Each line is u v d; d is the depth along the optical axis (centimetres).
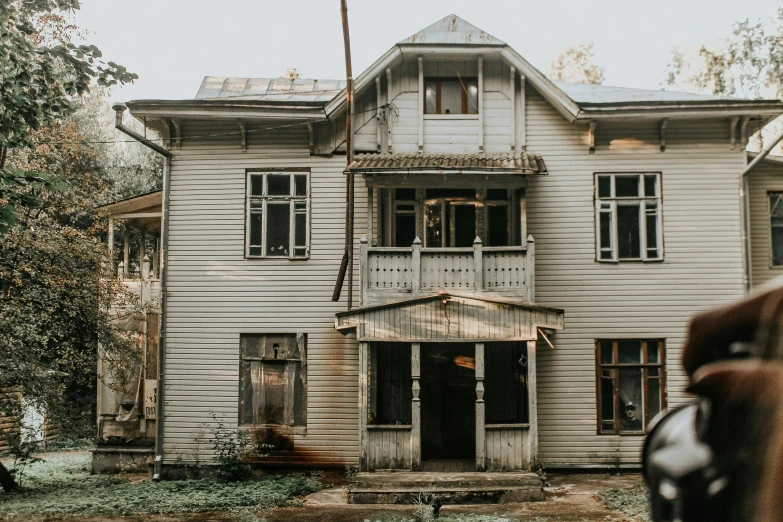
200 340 1672
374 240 1614
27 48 1262
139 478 1666
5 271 1438
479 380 1434
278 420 1652
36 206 1164
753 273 1647
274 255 1678
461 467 1493
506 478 1353
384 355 1638
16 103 1216
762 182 1662
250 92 1841
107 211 1817
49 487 1538
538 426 1622
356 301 1645
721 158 1644
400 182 1557
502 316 1445
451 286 1503
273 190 1689
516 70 1656
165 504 1312
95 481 1616
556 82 2012
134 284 1827
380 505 1324
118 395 1792
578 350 1628
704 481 64
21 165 1683
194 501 1330
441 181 1552
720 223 1634
